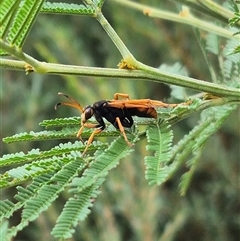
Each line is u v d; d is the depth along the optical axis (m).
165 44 0.51
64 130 0.19
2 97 0.53
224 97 0.20
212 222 0.48
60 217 0.15
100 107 0.19
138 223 0.40
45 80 0.54
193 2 0.26
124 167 0.41
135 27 0.51
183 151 0.23
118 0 0.30
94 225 0.47
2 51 0.18
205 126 0.23
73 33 0.55
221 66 0.26
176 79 0.19
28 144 0.49
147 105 0.19
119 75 0.19
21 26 0.17
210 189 0.49
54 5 0.19
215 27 0.27
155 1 0.49
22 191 0.16
